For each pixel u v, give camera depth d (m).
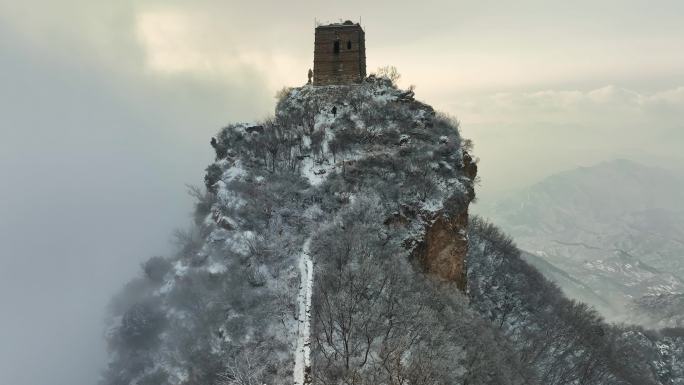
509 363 52.19
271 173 69.50
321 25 89.56
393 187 60.16
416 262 54.16
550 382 67.69
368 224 54.59
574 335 77.44
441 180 63.03
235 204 62.00
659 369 108.44
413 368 35.84
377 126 73.75
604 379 73.44
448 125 75.69
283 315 44.09
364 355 38.34
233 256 54.47
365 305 42.31
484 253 92.12
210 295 52.75
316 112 81.88
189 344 49.38
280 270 50.91
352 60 88.19
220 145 79.69
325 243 52.12
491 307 78.25
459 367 38.75
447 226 59.47
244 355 40.38
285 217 59.56
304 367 37.06
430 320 41.16
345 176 64.25
